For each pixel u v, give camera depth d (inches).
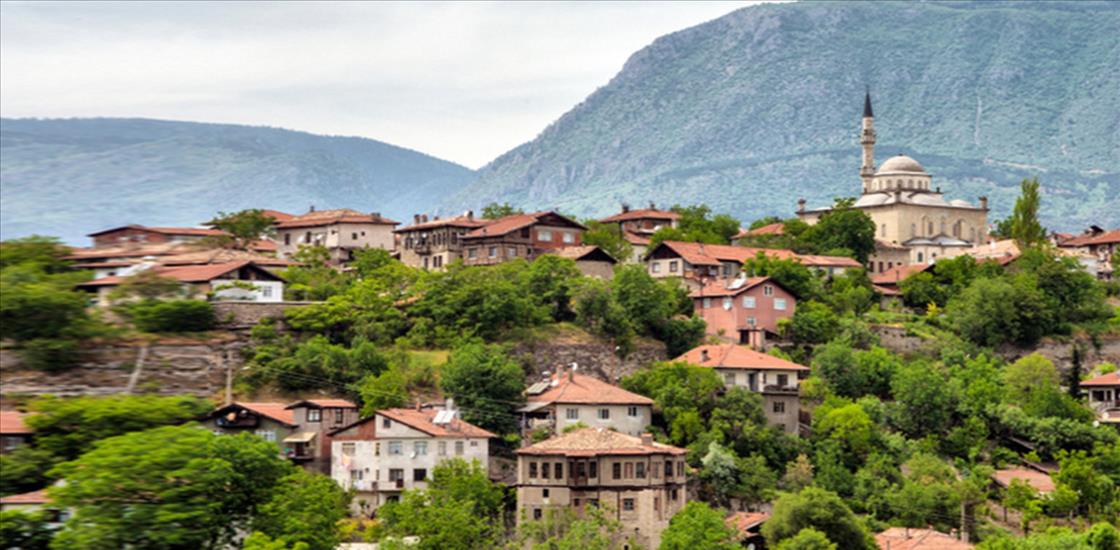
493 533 7116.1
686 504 7465.6
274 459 5383.9
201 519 4857.3
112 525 4726.9
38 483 5334.6
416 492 7140.8
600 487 7524.6
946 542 7455.7
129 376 6958.7
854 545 7293.3
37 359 6604.3
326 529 5408.5
